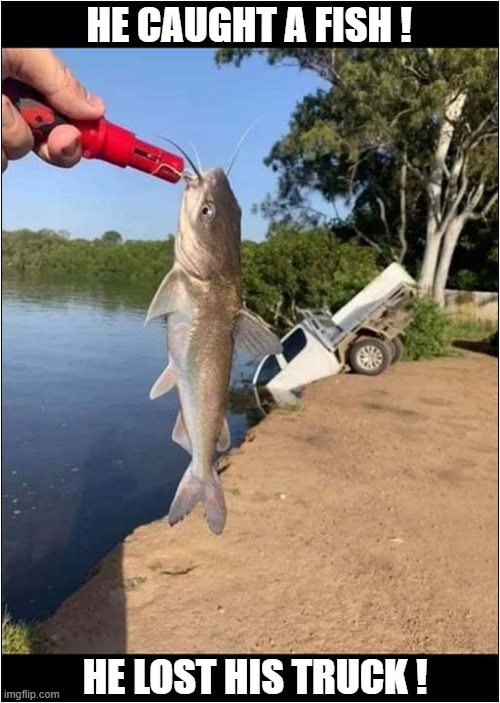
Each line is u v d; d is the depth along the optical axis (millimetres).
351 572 5855
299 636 4871
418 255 31484
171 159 2121
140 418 14305
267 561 5984
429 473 8695
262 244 24312
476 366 17969
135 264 59219
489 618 5211
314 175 31109
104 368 20000
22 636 4695
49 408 15086
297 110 29984
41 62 1920
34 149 2062
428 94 21078
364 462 9086
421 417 11891
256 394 15250
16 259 67375
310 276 22969
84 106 1984
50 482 10352
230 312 2201
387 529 6820
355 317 16672
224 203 2143
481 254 31766
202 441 2240
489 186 27172
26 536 8297
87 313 35031
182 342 2168
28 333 27578
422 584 5691
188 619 5020
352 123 24625
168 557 5961
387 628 5023
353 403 12930
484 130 24375
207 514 2281
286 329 23359
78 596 5297
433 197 26766
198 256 2127
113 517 8992
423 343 19297
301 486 7965
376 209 31641
